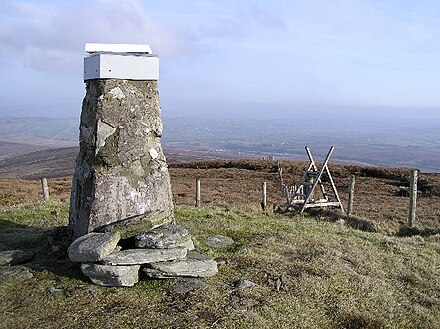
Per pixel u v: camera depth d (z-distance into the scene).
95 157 3.63
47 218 5.37
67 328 2.79
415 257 4.39
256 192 10.62
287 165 15.77
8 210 6.08
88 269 3.24
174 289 3.22
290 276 3.56
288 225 5.39
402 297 3.48
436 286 3.73
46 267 3.49
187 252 3.57
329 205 7.51
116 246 3.38
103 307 3.00
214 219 5.33
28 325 2.81
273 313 3.03
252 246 4.21
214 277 3.46
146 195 3.71
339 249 4.36
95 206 3.56
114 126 3.66
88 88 3.85
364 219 6.72
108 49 3.79
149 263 3.30
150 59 3.75
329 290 3.43
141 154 3.73
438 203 8.84
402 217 7.16
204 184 12.34
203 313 2.96
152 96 3.83
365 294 3.43
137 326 2.81
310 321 3.03
